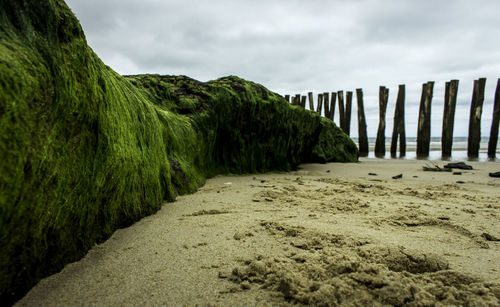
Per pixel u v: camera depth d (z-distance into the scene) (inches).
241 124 277.9
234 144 275.0
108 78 95.3
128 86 133.3
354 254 78.5
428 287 61.9
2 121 44.6
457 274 67.8
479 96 581.3
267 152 305.7
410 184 218.7
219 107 253.6
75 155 68.9
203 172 224.8
